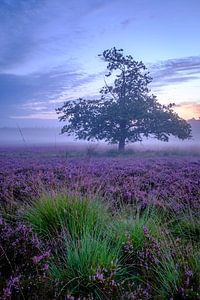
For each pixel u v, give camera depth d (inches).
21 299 130.9
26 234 181.3
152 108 1524.4
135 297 131.7
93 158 959.0
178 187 374.6
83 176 455.5
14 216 241.9
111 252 174.1
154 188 386.0
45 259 159.5
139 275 160.7
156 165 672.4
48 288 136.4
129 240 181.8
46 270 146.4
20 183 393.1
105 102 1537.9
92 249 164.9
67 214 214.5
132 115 1409.9
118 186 377.4
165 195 332.8
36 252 167.9
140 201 303.0
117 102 1525.6
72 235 189.8
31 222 217.8
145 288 144.9
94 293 141.5
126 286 150.7
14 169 587.5
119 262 165.6
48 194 253.0
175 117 1518.2
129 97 1534.2
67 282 146.6
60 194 250.1
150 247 174.1
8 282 133.3
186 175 492.4
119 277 159.9
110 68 1542.8
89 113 1534.2
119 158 976.9
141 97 1533.0
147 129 1499.8
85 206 230.2
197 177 466.3
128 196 324.5
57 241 188.4
